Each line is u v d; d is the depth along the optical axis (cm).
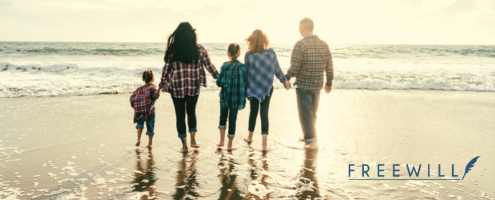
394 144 371
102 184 250
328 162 310
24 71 1152
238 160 313
